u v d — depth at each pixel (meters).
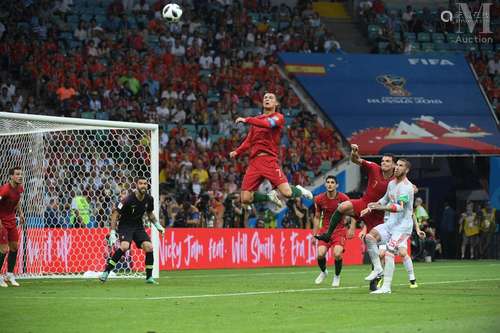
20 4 59.41
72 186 38.25
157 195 33.91
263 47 65.75
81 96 55.22
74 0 63.50
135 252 37.16
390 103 65.06
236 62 62.88
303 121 60.81
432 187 64.75
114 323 17.97
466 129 64.44
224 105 58.97
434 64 69.50
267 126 27.39
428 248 52.47
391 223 26.44
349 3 77.00
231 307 21.31
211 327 17.38
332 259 49.50
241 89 61.12
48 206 36.41
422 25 73.44
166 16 40.72
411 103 65.56
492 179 59.53
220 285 29.88
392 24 72.94
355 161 27.03
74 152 42.84
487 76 70.69
